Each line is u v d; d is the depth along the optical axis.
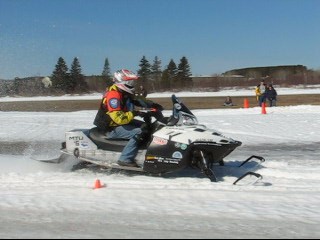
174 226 5.07
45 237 4.73
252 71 89.75
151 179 7.38
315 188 6.75
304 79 77.94
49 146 11.77
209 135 7.18
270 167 8.35
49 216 5.49
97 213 5.59
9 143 12.30
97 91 60.09
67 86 58.19
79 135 8.03
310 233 4.81
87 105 33.59
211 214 5.50
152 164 7.36
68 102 37.88
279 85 73.12
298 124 16.25
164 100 39.97
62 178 7.50
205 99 40.66
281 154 10.20
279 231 4.88
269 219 5.30
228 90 65.56
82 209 5.76
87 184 7.02
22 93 40.44
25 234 4.84
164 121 7.57
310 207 5.77
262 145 11.63
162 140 7.29
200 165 7.17
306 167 8.39
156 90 71.50
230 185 6.89
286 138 12.88
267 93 27.20
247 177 7.52
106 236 4.75
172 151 7.20
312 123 16.47
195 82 78.75
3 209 5.79
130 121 7.67
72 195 6.41
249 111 22.89
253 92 56.91
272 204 5.91
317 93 46.97
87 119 18.92
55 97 50.25
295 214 5.48
